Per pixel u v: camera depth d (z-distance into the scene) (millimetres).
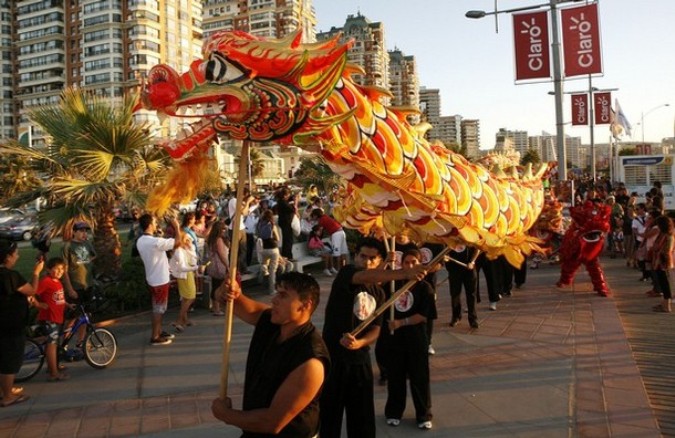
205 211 12625
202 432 4621
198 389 5656
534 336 7285
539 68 12945
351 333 3812
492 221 5055
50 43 73188
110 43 68125
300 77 3131
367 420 3934
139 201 9055
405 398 4699
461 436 4461
